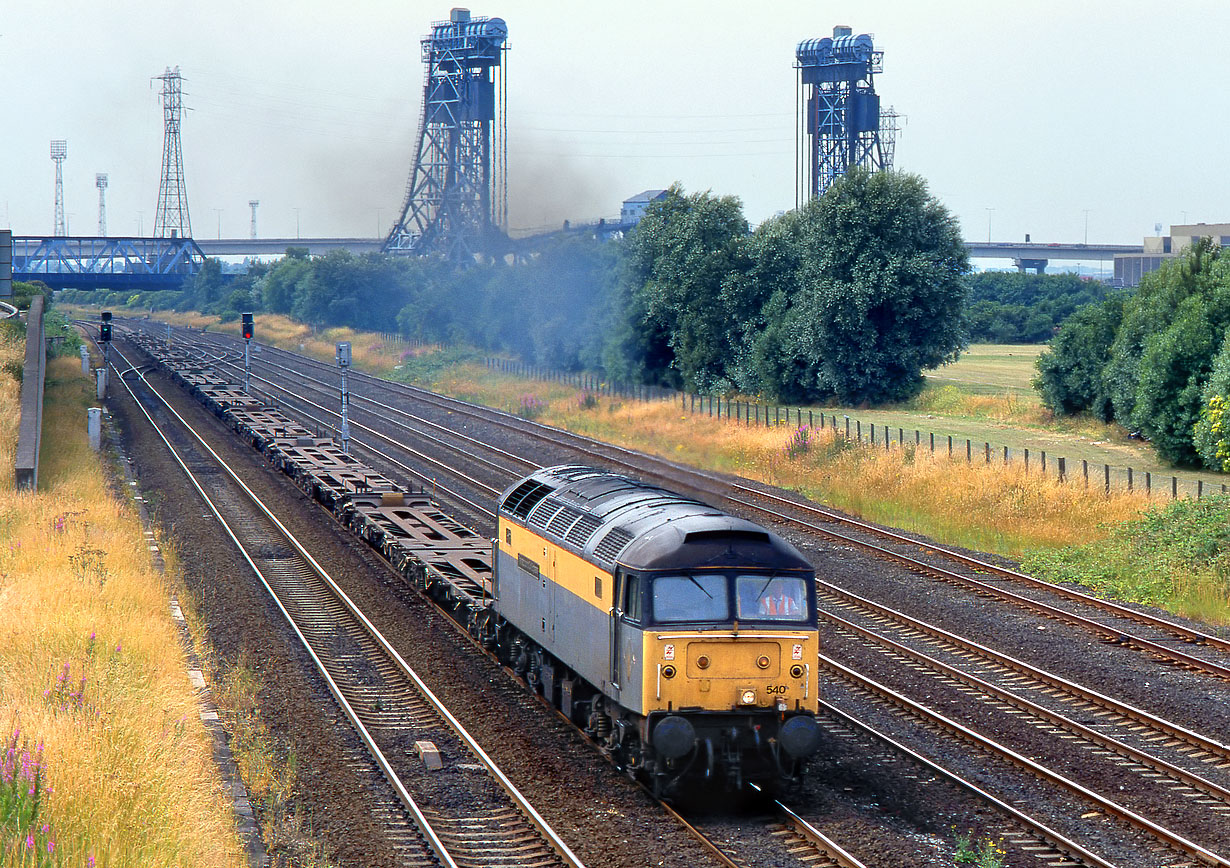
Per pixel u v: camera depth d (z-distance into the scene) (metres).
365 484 134.25
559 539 66.25
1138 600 97.38
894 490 140.88
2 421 144.25
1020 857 49.97
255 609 92.38
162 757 50.00
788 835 52.59
